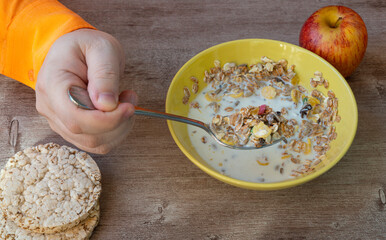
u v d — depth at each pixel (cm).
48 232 48
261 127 53
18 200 48
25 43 54
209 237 49
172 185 52
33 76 56
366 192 51
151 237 49
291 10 69
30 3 55
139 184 52
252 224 50
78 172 51
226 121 55
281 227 49
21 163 51
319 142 53
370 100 58
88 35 50
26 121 57
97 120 44
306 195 51
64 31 52
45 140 56
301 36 60
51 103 46
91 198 49
